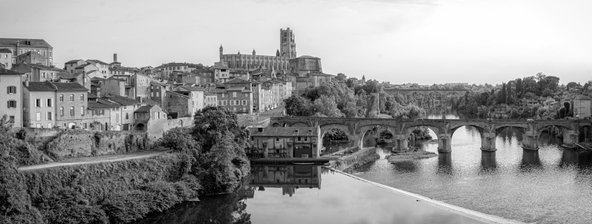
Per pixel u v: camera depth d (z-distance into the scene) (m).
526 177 146.88
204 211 109.44
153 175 112.75
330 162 167.62
